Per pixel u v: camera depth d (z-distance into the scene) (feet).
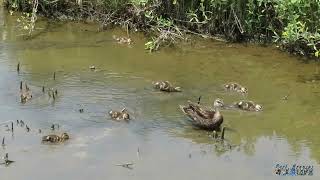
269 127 42.39
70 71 51.80
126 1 64.49
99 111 43.52
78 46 58.95
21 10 68.39
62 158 36.42
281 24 59.57
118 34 62.80
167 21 62.28
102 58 55.77
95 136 39.50
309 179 35.22
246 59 56.70
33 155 36.68
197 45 60.08
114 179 34.37
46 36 61.46
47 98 45.50
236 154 38.11
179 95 47.47
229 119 43.42
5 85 47.75
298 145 39.75
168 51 58.39
